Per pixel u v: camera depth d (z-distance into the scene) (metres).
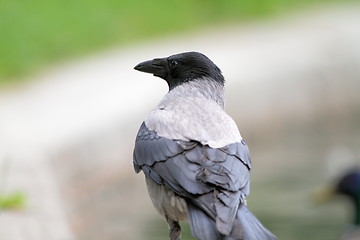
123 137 17.78
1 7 24.80
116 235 13.92
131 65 23.30
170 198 8.27
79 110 18.30
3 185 12.62
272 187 17.27
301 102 25.75
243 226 7.57
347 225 15.02
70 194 15.16
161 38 28.00
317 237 14.37
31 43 24.05
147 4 29.53
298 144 22.45
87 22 26.55
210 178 7.83
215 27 30.25
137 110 18.81
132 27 27.86
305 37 28.97
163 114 8.57
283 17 32.81
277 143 22.78
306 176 18.16
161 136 8.35
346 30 30.11
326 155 20.52
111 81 21.17
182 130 8.33
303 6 34.75
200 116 8.50
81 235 13.66
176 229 8.67
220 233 7.54
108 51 25.53
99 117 17.78
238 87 23.52
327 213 15.81
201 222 7.66
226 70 24.05
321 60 27.20
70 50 24.84
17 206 11.59
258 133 23.66
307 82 26.28
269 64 25.44
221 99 9.28
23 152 14.78
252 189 17.17
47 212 11.55
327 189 15.75
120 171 17.22
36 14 25.44
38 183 12.91
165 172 8.14
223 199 7.72
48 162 14.82
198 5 31.59
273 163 19.70
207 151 8.09
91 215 14.91
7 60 22.70
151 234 14.04
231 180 7.87
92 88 20.42
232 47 26.98
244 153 8.20
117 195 16.50
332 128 25.67
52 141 15.95
